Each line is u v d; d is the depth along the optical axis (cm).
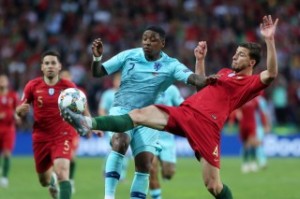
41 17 10050
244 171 6100
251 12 9975
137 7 10100
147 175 2992
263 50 9219
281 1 10306
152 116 2647
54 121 3269
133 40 9512
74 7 10138
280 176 5656
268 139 7969
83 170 6200
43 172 3400
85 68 8912
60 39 9562
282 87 8312
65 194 3123
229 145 8038
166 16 10019
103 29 9625
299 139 7944
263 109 6234
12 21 9969
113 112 3009
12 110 5156
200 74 2930
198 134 2681
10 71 8956
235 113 6469
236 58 2836
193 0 10325
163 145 3825
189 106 2720
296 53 9356
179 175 5741
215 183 2684
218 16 9869
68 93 2533
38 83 3325
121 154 2948
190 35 9538
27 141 7975
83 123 2492
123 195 4297
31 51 9356
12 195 4278
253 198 4147
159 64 2975
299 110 8344
